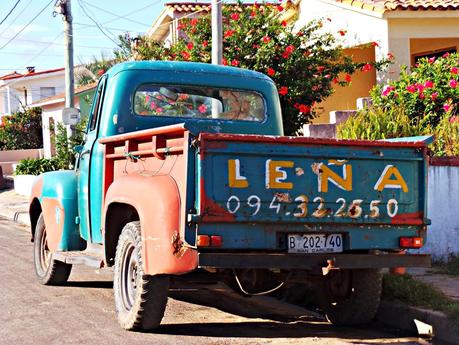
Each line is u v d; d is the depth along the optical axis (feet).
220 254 20.26
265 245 20.75
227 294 30.86
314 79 48.11
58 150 74.38
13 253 41.81
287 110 47.80
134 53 72.28
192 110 27.84
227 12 50.19
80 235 29.53
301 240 21.26
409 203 22.16
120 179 24.25
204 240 20.04
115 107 26.89
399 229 22.25
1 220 63.77
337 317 25.17
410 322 24.47
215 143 19.99
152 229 21.52
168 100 27.58
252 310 27.78
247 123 28.48
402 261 22.12
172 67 27.73
